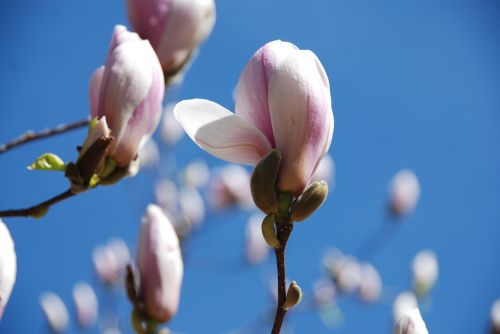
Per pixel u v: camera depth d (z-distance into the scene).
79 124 0.74
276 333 0.59
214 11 0.78
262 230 0.60
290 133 0.60
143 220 0.74
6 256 0.63
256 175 0.60
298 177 0.60
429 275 1.68
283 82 0.60
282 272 0.60
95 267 1.79
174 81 0.77
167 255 0.73
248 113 0.61
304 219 0.60
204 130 0.60
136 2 0.75
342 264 1.86
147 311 0.73
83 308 1.79
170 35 0.75
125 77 0.65
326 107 0.60
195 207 1.80
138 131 0.66
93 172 0.64
